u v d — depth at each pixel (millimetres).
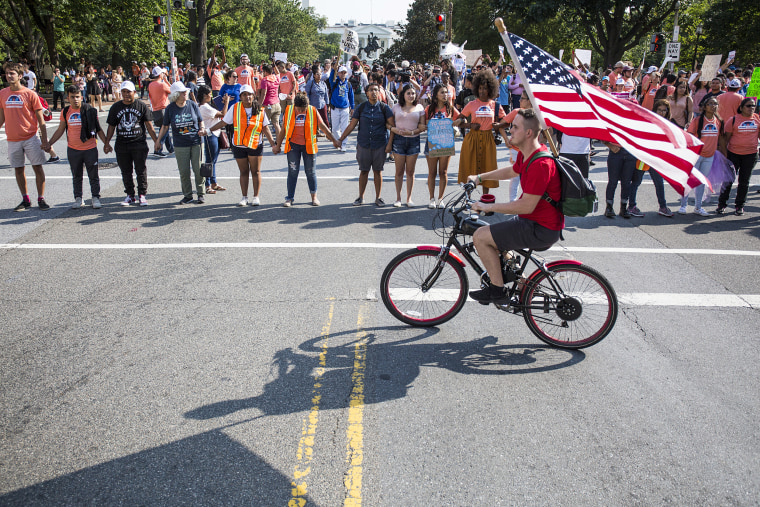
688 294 5648
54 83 24328
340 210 8609
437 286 4926
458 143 15031
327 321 4957
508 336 4762
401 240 7188
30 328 4785
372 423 3539
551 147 4113
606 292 4383
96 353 4375
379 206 8844
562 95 4363
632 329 4895
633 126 4234
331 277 5957
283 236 7328
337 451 3283
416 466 3170
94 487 3004
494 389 3943
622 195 8336
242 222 7961
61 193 9430
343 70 13461
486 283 4598
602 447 3348
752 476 3133
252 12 57781
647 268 6355
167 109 8523
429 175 8586
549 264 4426
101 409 3664
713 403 3807
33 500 2914
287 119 8500
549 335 4594
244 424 3518
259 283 5785
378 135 8445
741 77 17781
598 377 4117
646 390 3957
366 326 4879
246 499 2924
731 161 8453
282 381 3998
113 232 7461
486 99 7938
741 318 5129
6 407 3686
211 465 3166
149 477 3074
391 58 74875
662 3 34719
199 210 8555
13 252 6684
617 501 2939
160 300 5363
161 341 4566
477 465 3184
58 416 3594
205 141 9336
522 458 3246
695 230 7863
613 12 35781
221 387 3920
